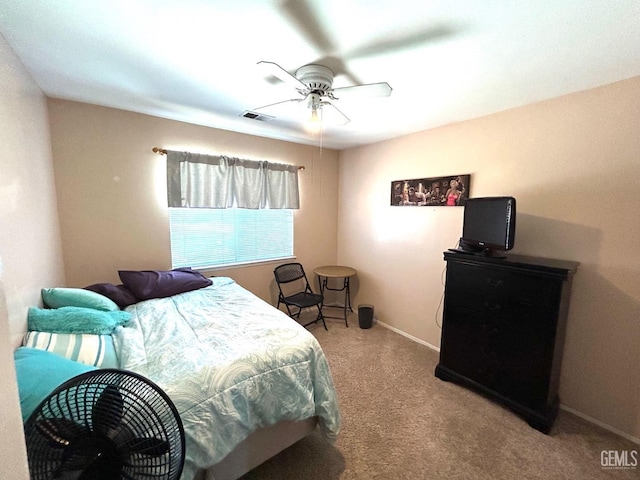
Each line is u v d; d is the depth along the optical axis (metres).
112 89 1.98
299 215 3.68
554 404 1.89
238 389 1.25
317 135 3.18
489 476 1.47
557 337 1.75
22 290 1.38
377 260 3.49
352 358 2.65
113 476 0.76
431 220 2.84
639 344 1.70
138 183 2.55
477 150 2.44
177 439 0.85
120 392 0.80
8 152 1.32
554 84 1.78
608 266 1.79
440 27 1.25
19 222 1.40
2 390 0.49
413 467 1.51
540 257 2.07
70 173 2.23
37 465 0.67
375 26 1.26
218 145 2.96
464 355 2.19
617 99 1.71
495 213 2.02
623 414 1.76
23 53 1.48
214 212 3.07
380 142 3.36
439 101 2.09
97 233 2.39
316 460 1.55
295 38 1.36
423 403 2.02
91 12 1.17
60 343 1.29
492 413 1.92
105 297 1.93
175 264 2.88
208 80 1.82
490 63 1.55
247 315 1.92
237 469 1.31
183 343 1.49
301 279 3.79
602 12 1.13
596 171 1.81
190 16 1.20
